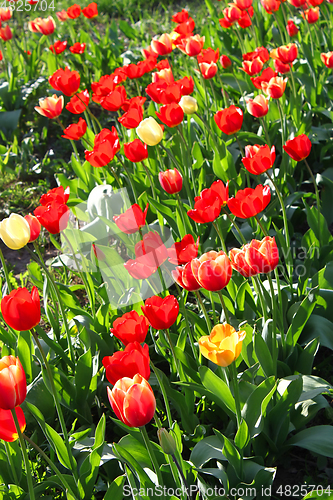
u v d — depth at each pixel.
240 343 1.17
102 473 1.83
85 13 5.13
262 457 1.70
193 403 1.83
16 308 1.20
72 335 2.33
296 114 3.31
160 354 2.19
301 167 3.59
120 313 2.19
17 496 1.53
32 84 5.19
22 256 3.55
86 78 5.36
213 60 3.39
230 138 3.59
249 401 1.56
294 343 1.88
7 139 4.99
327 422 1.95
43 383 1.92
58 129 5.09
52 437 1.50
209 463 1.75
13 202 4.05
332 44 4.27
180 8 8.09
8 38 5.27
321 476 1.73
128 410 1.02
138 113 2.45
